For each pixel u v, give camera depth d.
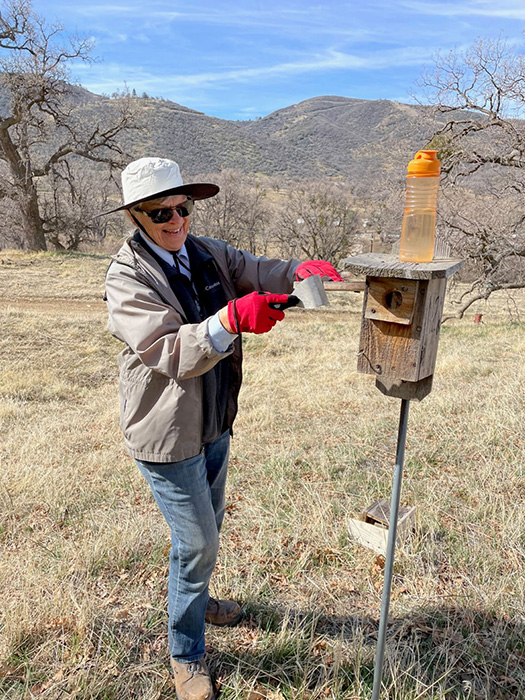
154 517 3.64
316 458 4.55
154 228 1.81
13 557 3.20
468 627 2.44
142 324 1.62
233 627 2.49
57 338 12.41
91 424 6.48
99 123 25.98
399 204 15.93
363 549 3.11
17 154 25.09
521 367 7.93
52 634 2.41
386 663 2.20
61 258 24.00
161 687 2.15
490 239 14.06
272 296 1.51
